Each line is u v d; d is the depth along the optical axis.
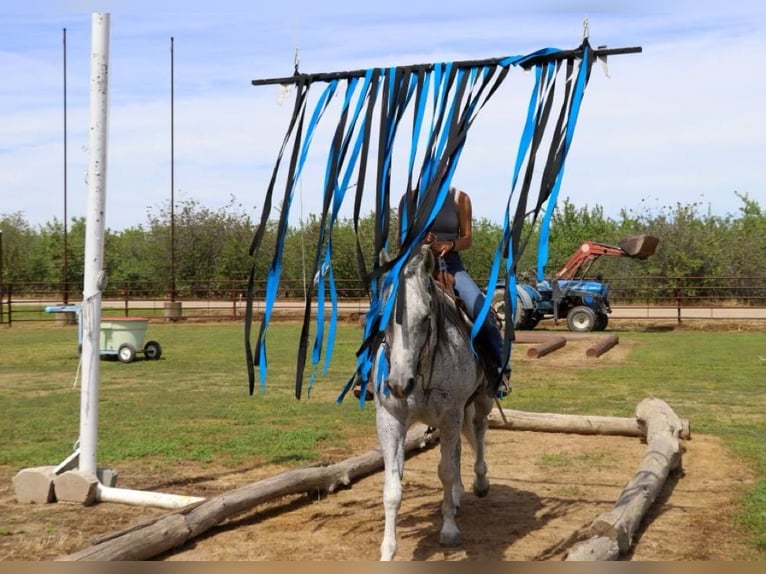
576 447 9.82
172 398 13.49
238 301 41.22
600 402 12.98
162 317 32.53
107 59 7.29
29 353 21.11
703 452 9.38
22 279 53.62
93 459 7.32
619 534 5.68
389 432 5.52
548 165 5.55
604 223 46.00
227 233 48.94
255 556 5.87
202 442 9.88
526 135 5.70
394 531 5.39
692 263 38.12
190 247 48.78
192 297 44.25
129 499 7.07
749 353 20.53
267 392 14.29
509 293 5.54
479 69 5.99
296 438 10.11
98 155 7.29
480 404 7.24
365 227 29.59
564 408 12.39
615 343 22.94
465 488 7.93
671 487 7.84
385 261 5.59
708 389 14.55
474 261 38.44
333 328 6.00
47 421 11.28
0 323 31.64
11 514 6.88
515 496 7.61
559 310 27.70
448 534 6.08
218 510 6.41
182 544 6.07
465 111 5.90
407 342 5.05
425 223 5.55
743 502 7.12
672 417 9.64
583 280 28.22
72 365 18.38
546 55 5.80
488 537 6.34
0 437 10.20
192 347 22.50
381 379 5.48
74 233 53.78
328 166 6.23
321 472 7.59
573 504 7.31
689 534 6.32
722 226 44.25
